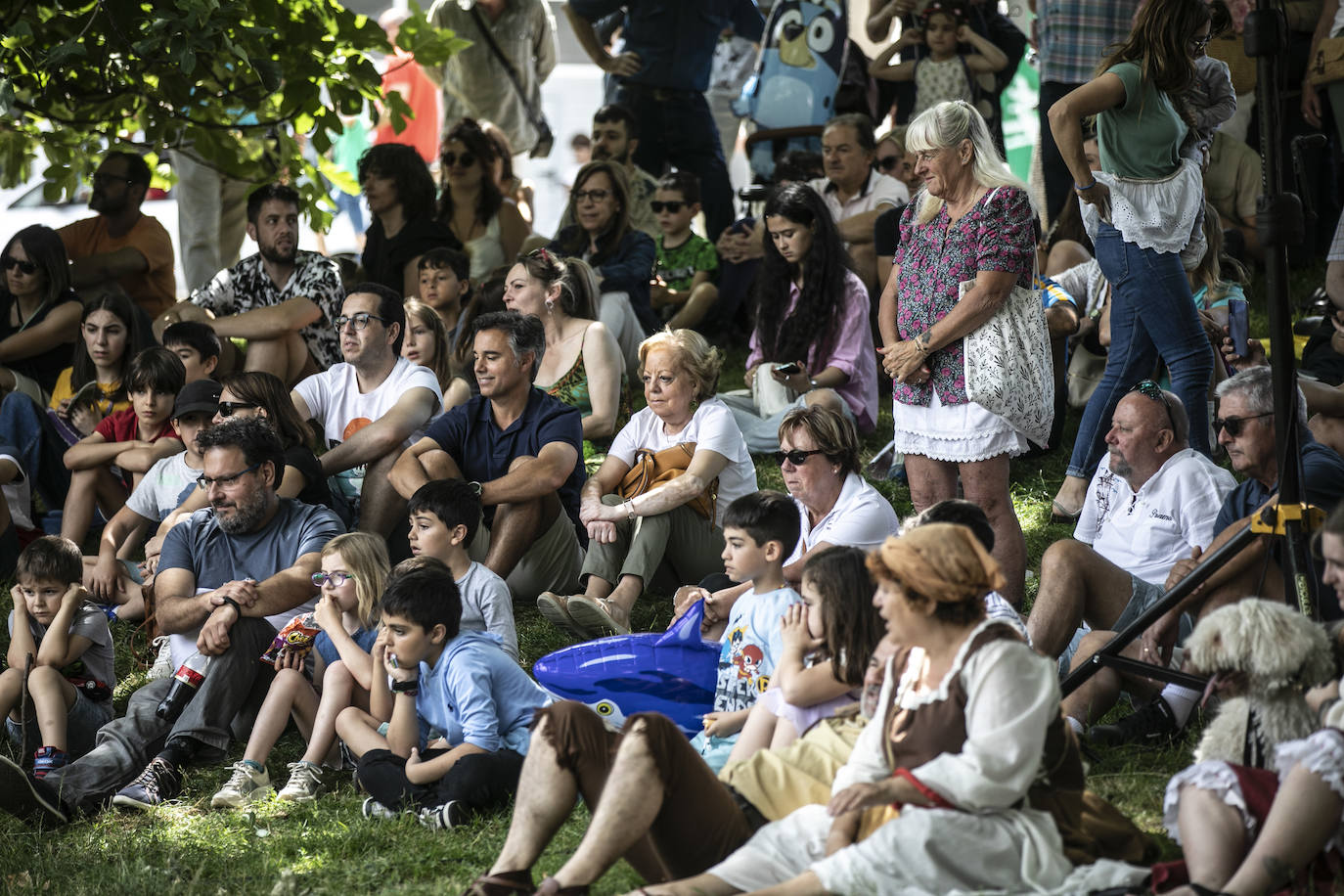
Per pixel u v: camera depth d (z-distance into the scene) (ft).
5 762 34.45
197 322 54.65
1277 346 30.73
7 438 52.90
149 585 41.27
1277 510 30.48
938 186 39.01
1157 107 42.50
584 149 101.71
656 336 44.96
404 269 66.33
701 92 77.92
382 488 46.37
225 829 34.58
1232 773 23.89
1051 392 39.37
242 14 51.47
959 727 23.65
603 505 44.01
